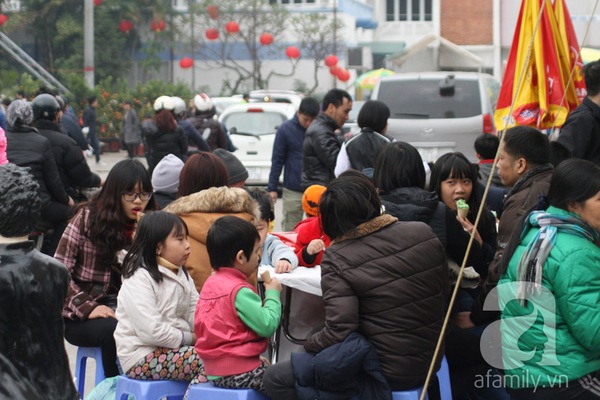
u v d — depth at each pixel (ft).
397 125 53.98
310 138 36.76
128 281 20.89
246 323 19.33
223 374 19.45
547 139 21.88
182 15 171.32
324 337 18.22
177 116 48.42
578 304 16.55
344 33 177.99
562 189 17.28
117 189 23.18
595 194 17.06
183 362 20.59
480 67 153.38
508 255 17.84
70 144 35.17
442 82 54.90
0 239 14.98
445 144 53.52
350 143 32.42
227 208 22.61
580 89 31.50
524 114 30.94
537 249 16.96
